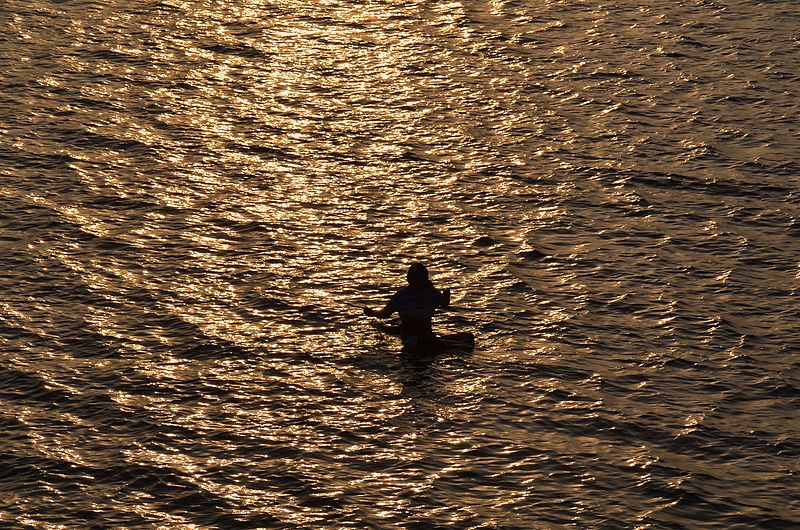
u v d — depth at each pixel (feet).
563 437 116.88
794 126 192.65
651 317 139.03
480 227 158.92
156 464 111.14
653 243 156.15
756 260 152.56
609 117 194.39
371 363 128.98
